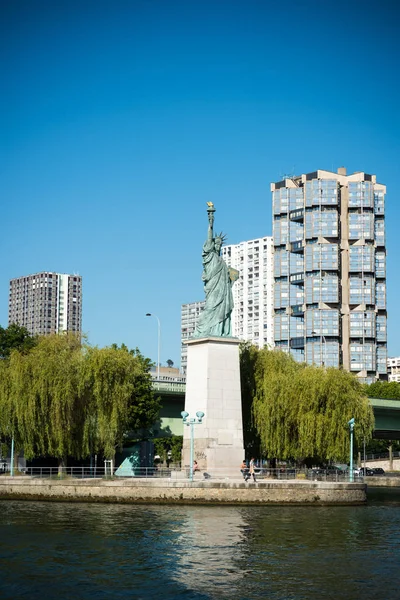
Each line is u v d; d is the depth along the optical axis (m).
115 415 96.25
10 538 59.91
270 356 111.94
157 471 108.50
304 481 88.25
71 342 106.25
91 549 55.66
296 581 46.72
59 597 43.25
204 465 92.88
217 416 94.12
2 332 134.25
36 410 94.44
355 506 86.12
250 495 83.19
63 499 86.62
